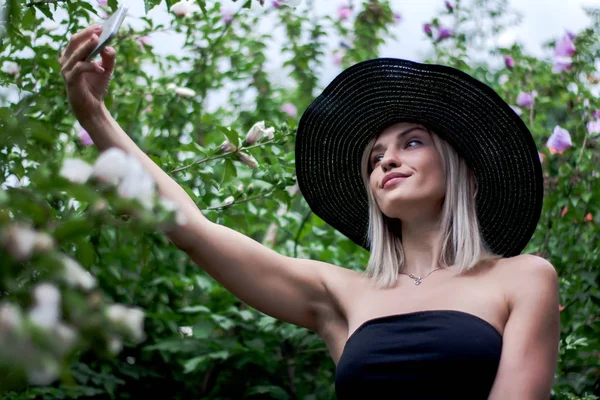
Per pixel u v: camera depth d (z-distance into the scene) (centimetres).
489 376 179
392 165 206
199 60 367
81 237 121
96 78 197
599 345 291
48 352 94
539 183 212
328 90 222
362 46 421
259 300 208
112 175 118
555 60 362
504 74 410
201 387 312
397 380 181
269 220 330
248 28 394
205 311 302
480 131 210
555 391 281
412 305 192
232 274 206
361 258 315
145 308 313
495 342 182
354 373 186
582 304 306
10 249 107
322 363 311
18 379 98
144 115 349
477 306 187
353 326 197
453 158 208
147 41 330
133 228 119
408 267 205
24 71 255
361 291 204
